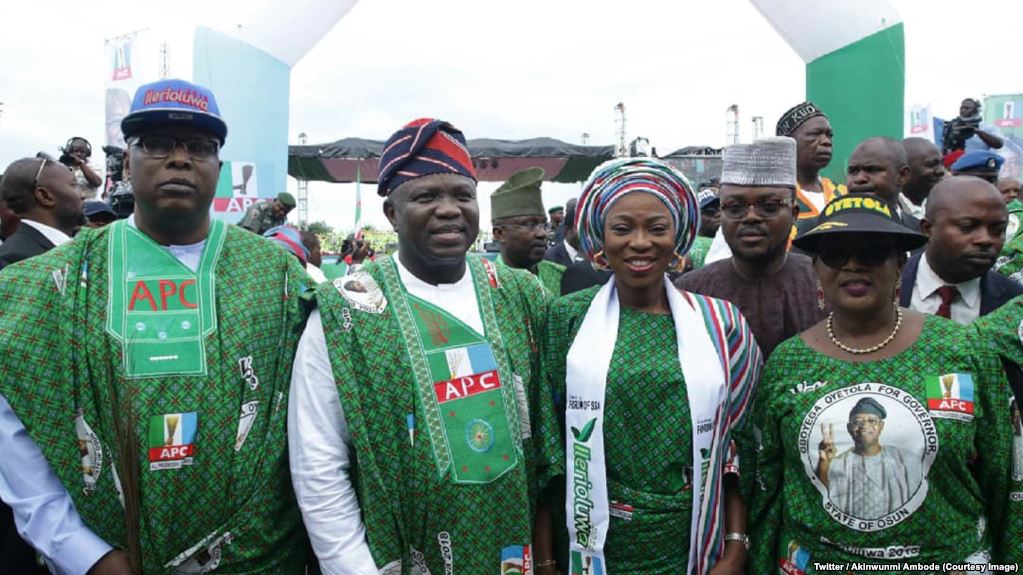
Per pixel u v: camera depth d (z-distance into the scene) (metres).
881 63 6.79
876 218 2.16
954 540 2.11
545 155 16.81
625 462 2.31
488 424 2.22
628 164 2.41
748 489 2.44
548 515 2.49
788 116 4.51
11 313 2.08
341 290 2.26
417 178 2.25
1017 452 2.18
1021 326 2.30
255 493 2.14
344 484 2.16
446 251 2.25
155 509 2.04
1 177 4.21
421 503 2.13
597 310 2.44
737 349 2.45
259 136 6.91
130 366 2.08
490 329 2.35
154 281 2.20
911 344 2.20
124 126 2.17
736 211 2.96
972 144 7.75
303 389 2.19
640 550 2.29
